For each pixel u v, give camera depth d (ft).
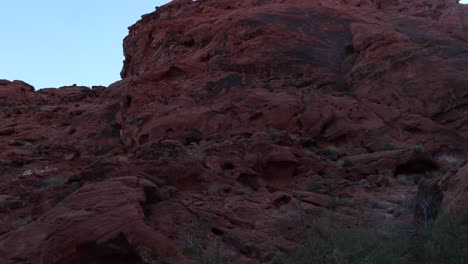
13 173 56.90
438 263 23.29
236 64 89.92
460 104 76.18
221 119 73.51
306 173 55.57
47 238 28.76
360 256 23.73
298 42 93.09
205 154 54.08
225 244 31.12
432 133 69.62
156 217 32.12
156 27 125.80
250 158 53.88
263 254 30.19
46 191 41.55
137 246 27.63
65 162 59.26
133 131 79.00
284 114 72.38
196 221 31.94
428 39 89.35
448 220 25.57
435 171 56.13
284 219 35.40
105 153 81.46
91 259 28.02
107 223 28.40
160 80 91.20
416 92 77.82
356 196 46.98
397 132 70.38
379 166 56.54
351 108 73.82
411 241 24.90
